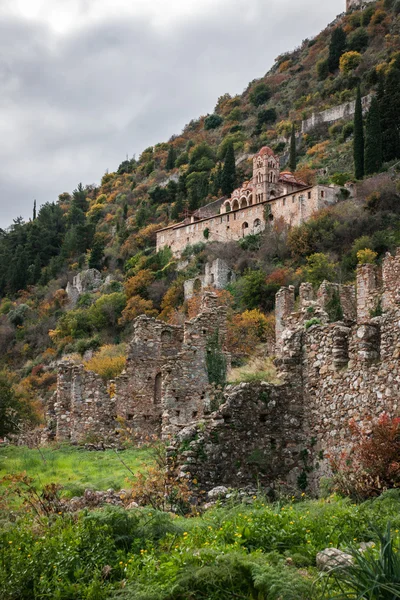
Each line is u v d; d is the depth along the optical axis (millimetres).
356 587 8312
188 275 117062
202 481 16719
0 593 10164
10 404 37031
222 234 136375
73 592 9984
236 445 17312
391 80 136000
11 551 11281
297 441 17719
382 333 15461
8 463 26078
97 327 111188
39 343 116750
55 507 15406
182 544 10922
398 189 105750
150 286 119000
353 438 15805
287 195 125812
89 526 11859
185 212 166000
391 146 126750
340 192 120875
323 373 17391
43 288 154000
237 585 9352
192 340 28516
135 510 12625
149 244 163625
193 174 198375
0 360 116812
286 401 17953
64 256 169750
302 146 194875
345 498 13320
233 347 43469
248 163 196000
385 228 97500
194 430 17328
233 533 11406
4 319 135625
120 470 23234
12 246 179875
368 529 11305
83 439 31375
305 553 10703
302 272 87688
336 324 17469
